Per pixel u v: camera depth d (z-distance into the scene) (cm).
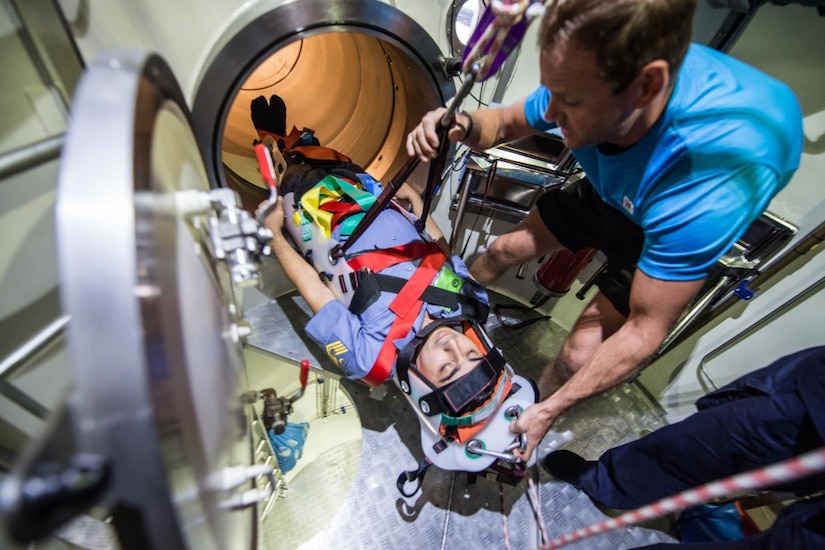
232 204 63
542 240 140
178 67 94
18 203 59
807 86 98
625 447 125
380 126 175
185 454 41
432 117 100
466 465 110
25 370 67
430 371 112
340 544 131
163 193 47
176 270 47
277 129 167
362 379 123
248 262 64
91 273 34
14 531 28
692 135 74
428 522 135
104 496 35
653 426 163
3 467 72
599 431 160
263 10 95
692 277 78
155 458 35
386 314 121
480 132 112
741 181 72
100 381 34
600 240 124
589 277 168
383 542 131
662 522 138
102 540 76
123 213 35
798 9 92
